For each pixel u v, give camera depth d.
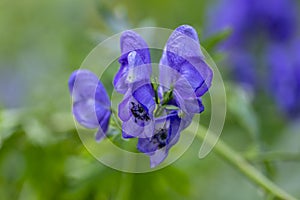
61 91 0.58
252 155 0.50
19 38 0.77
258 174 0.46
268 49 0.68
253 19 0.69
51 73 0.69
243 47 0.68
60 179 0.52
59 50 0.72
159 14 0.74
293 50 0.69
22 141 0.52
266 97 0.65
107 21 0.52
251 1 0.70
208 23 0.71
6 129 0.52
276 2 0.70
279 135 0.64
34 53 0.74
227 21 0.70
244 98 0.53
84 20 0.75
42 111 0.53
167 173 0.51
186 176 0.51
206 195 0.62
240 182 0.63
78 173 0.50
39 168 0.52
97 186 0.50
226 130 0.60
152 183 0.51
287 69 0.66
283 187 0.62
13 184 0.54
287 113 0.65
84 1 0.78
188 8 0.73
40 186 0.52
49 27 0.77
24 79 0.72
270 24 0.70
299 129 0.65
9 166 0.54
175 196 0.59
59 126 0.52
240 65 0.67
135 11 0.75
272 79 0.66
